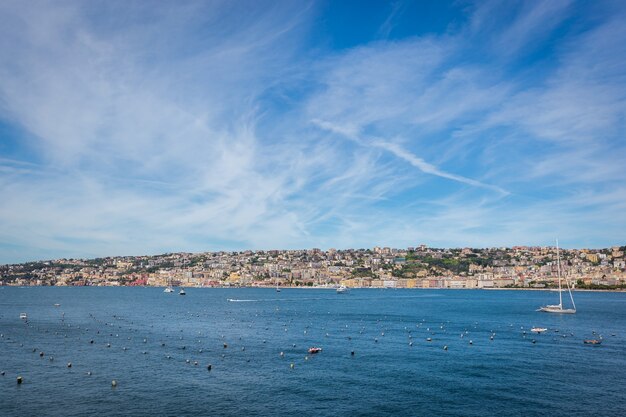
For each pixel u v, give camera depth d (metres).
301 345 143.38
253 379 102.56
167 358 122.31
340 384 99.12
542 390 95.19
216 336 161.50
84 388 95.19
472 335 165.88
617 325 196.75
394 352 132.25
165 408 84.25
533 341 151.12
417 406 86.00
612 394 92.56
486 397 90.94
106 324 196.12
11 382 98.94
